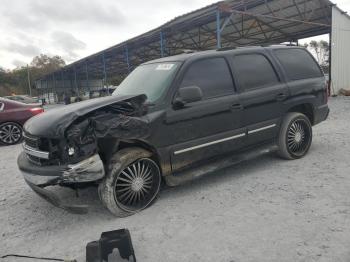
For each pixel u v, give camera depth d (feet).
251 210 11.89
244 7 52.54
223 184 14.82
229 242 9.86
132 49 82.99
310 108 18.42
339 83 64.64
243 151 15.88
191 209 12.41
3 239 11.39
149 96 13.48
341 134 23.85
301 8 59.72
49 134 11.30
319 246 9.25
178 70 13.79
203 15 49.14
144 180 12.72
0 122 31.40
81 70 141.28
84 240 10.82
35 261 9.80
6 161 23.76
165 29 59.21
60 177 11.11
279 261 8.72
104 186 11.81
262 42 84.89
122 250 8.98
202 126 13.85
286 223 10.71
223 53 15.43
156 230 11.00
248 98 15.34
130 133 11.84
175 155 13.26
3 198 15.52
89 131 11.33
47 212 13.47
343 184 13.76
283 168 16.42
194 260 9.11
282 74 17.12
